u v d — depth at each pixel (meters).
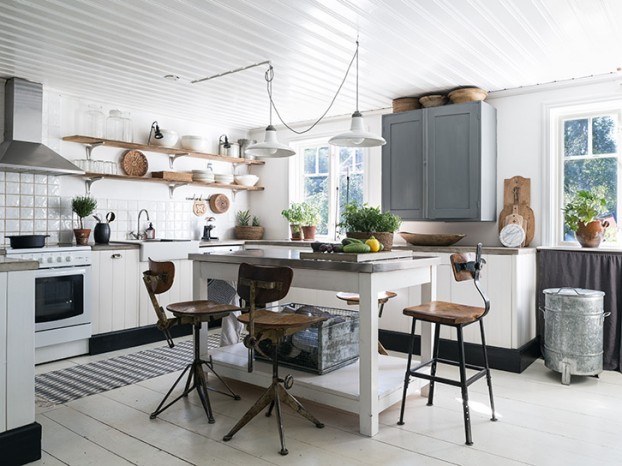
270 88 4.56
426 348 3.30
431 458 2.38
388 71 4.05
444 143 4.55
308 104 5.23
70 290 4.21
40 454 2.41
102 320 4.50
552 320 3.72
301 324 2.62
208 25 3.14
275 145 3.39
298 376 3.03
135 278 4.75
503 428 2.76
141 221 5.58
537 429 2.75
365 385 2.66
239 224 6.68
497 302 4.04
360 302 2.67
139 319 4.79
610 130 4.33
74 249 4.25
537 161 4.53
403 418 2.89
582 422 2.86
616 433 2.70
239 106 5.33
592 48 3.51
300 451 2.46
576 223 4.23
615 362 3.98
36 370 3.91
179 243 5.13
